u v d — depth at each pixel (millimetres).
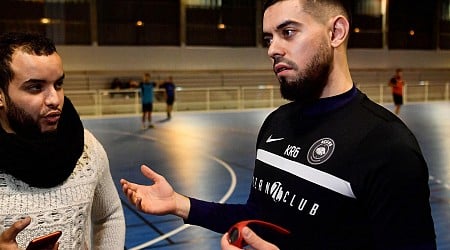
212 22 24734
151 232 5348
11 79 1625
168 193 1820
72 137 1748
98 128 14633
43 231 1672
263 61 25797
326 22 1550
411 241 1382
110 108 18875
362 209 1479
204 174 8383
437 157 9719
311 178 1544
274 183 1658
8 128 1729
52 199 1703
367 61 27453
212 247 4926
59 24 21953
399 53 28250
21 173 1636
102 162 1953
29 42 1648
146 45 23594
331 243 1507
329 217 1502
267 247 1300
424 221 1398
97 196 2002
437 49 29266
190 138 12547
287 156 1648
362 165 1461
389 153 1425
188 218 1826
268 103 21797
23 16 21312
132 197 1752
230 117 17688
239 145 11461
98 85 22453
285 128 1728
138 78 23234
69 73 21922
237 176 8234
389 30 27922
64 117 1753
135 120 16797
